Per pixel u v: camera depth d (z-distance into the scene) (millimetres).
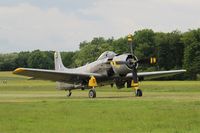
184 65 140875
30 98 41469
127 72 42125
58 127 18844
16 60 196000
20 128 18688
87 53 164125
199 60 139375
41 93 58156
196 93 49781
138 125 19047
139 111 24172
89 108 26625
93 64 44062
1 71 192125
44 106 28453
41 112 24516
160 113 22922
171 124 19109
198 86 69625
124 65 41781
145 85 77438
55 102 32250
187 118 20922
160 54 150250
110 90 68188
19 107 27656
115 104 29406
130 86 44000
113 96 44688
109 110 25125
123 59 41844
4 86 90188
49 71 42625
